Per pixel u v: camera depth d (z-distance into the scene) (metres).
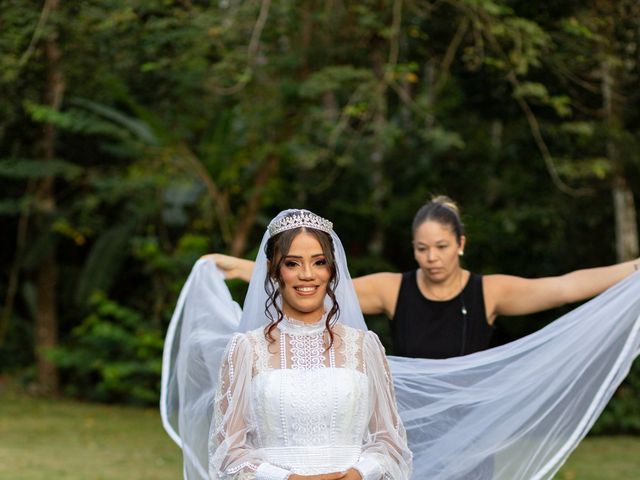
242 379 3.66
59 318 17.28
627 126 12.22
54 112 13.19
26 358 17.38
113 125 13.83
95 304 15.86
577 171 11.41
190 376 4.50
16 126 14.70
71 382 16.11
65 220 15.29
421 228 4.91
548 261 13.87
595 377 4.46
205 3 12.62
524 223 13.74
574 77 11.52
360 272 14.77
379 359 3.81
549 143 13.16
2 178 16.64
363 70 11.82
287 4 11.73
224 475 3.55
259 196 14.33
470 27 11.77
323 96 14.77
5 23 11.71
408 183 15.27
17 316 17.84
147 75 13.41
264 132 14.12
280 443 3.60
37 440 11.02
